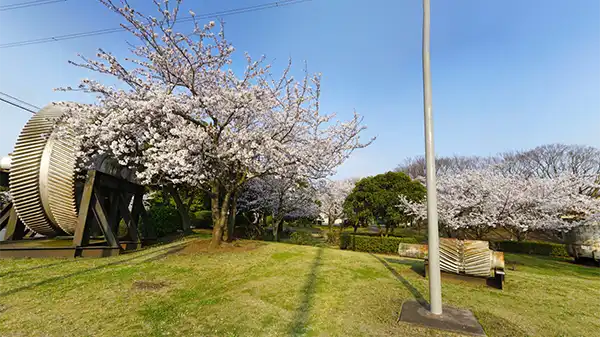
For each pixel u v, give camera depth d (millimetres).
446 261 5457
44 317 3332
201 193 14859
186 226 13258
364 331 3205
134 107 6727
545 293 4996
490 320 3598
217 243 7977
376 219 14078
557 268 9461
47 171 6984
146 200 16469
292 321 3426
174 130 6434
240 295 4289
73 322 3230
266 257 7117
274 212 13609
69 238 8945
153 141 6797
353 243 11969
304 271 5836
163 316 3451
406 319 3445
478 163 30078
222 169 7766
